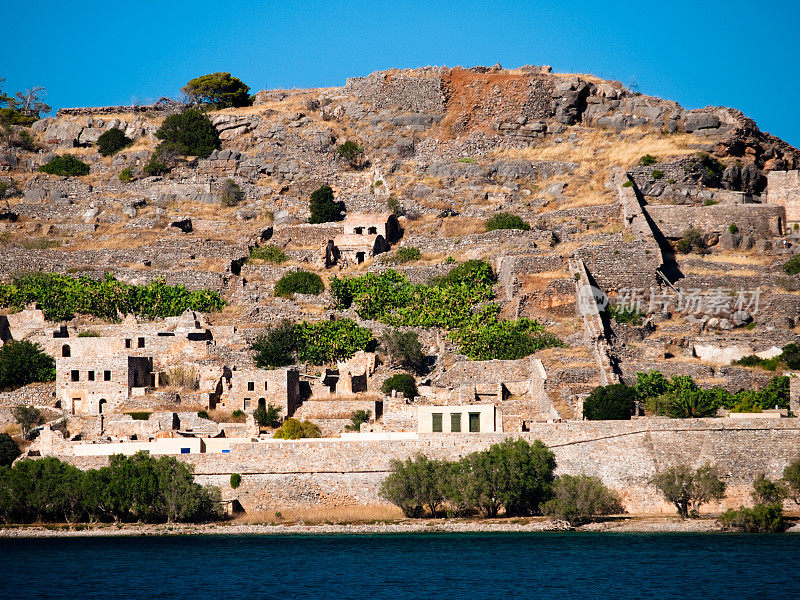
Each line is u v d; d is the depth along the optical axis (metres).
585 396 160.88
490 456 146.38
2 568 135.25
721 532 142.38
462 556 136.88
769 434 147.50
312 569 134.25
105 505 147.62
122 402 170.62
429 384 176.12
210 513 149.38
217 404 171.62
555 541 141.75
